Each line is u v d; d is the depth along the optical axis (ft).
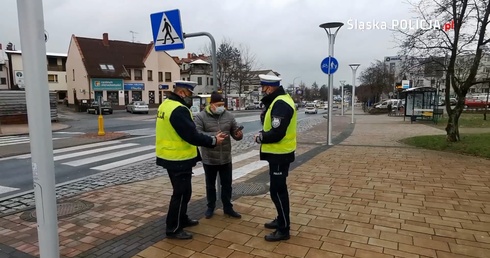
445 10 32.78
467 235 12.34
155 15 16.71
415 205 15.75
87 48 153.38
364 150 32.89
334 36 37.19
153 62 168.86
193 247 11.71
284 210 12.10
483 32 31.27
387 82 166.61
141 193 19.07
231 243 11.98
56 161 31.01
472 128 56.49
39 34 8.59
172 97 12.49
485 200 16.37
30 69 8.57
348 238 12.21
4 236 13.24
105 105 125.29
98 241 12.39
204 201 17.15
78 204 17.06
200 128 14.53
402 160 26.96
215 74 16.28
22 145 42.78
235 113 144.36
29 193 20.40
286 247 11.56
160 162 12.43
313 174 22.43
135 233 13.07
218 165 14.33
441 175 21.57
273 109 11.84
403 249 11.27
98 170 27.07
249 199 17.19
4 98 76.84
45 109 8.88
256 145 40.75
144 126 73.77
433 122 75.66
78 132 60.44
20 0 8.41
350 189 18.62
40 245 9.30
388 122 80.89
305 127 67.56
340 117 113.91
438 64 35.73
